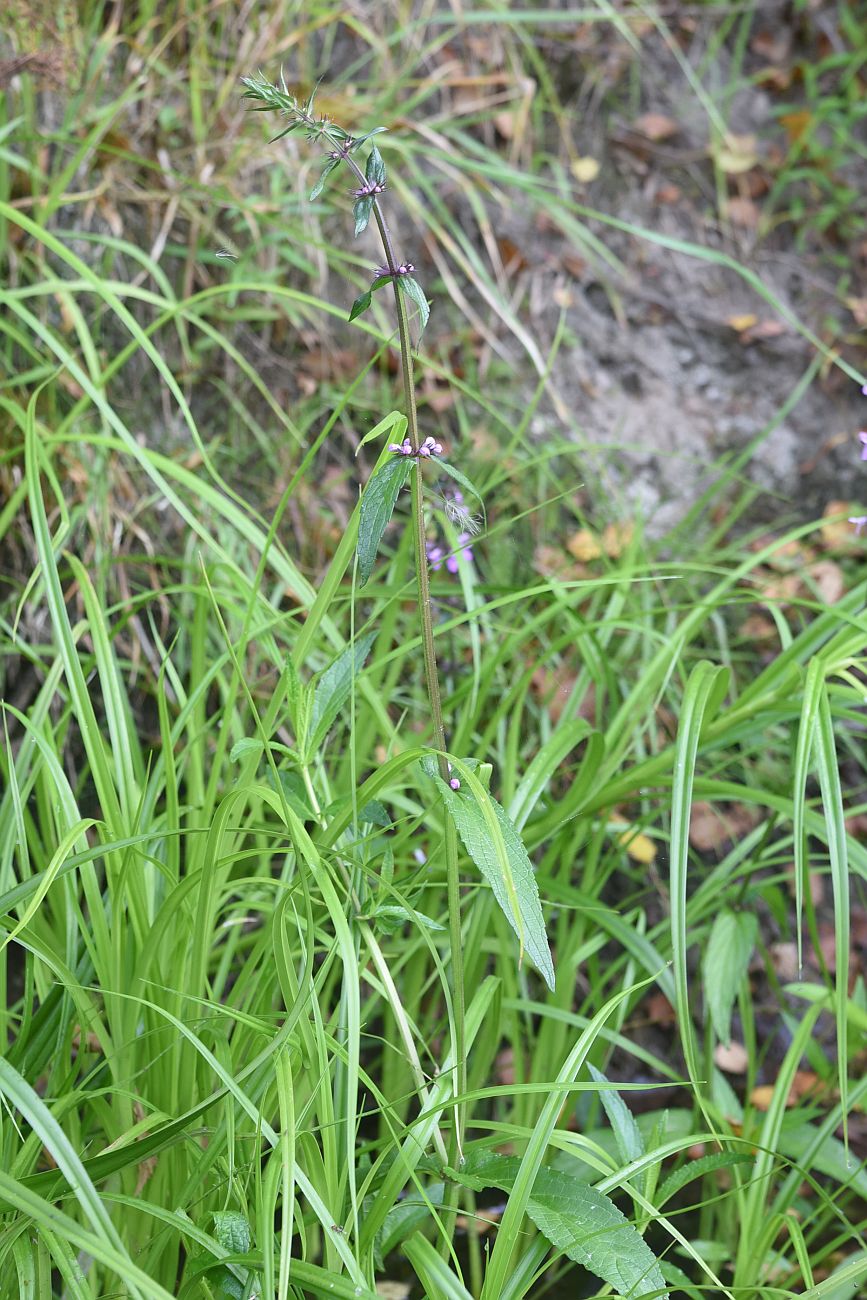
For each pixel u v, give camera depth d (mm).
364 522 1114
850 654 1336
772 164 2232
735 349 2139
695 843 1735
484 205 2055
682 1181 1215
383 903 1274
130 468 1665
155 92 1784
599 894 1710
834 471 2084
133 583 1632
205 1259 1165
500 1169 1191
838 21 2303
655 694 1544
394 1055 1478
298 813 1258
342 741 1560
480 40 2105
